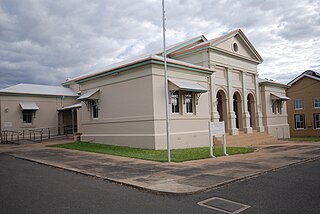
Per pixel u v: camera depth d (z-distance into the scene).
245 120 23.14
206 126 18.95
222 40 21.22
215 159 12.39
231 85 22.08
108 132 18.44
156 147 15.41
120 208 5.84
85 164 11.23
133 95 16.77
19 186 7.85
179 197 6.63
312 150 15.77
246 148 16.95
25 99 26.92
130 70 16.91
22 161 12.73
